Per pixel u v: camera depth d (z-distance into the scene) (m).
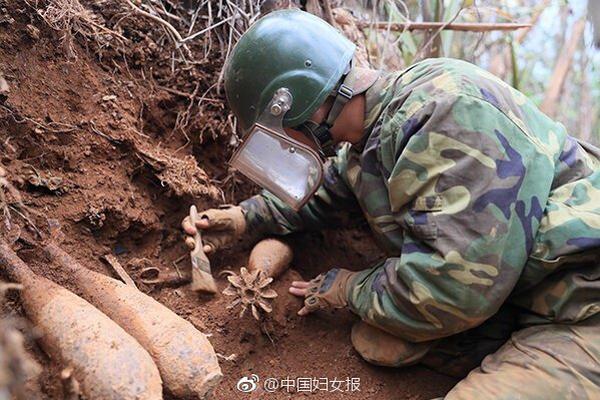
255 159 1.28
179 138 1.58
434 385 1.30
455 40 2.49
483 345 1.28
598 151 1.32
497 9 2.44
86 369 0.90
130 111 1.45
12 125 1.26
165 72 1.57
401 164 1.13
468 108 1.11
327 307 1.37
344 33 2.00
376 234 1.32
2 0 1.29
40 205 1.25
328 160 1.54
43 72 1.34
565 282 1.13
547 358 1.10
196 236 1.39
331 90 1.22
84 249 1.29
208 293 1.37
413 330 1.17
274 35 1.23
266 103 1.24
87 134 1.35
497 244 1.07
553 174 1.15
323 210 1.51
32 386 0.89
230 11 1.67
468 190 1.08
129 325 1.04
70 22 1.41
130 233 1.39
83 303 1.00
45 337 0.95
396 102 1.20
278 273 1.46
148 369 0.92
